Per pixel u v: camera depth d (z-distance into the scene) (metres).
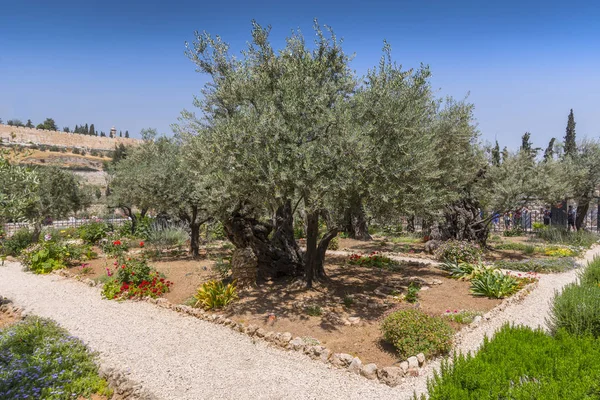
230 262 10.66
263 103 7.03
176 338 6.45
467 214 15.19
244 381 4.99
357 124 6.57
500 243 17.16
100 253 14.61
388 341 6.04
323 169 6.30
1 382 4.59
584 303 5.41
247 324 6.85
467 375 3.34
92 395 4.84
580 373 3.42
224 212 9.10
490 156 16.11
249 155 6.44
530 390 3.03
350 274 10.79
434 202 8.74
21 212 6.64
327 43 8.59
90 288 9.78
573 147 21.77
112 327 6.98
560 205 19.95
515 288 8.97
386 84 7.10
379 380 4.96
